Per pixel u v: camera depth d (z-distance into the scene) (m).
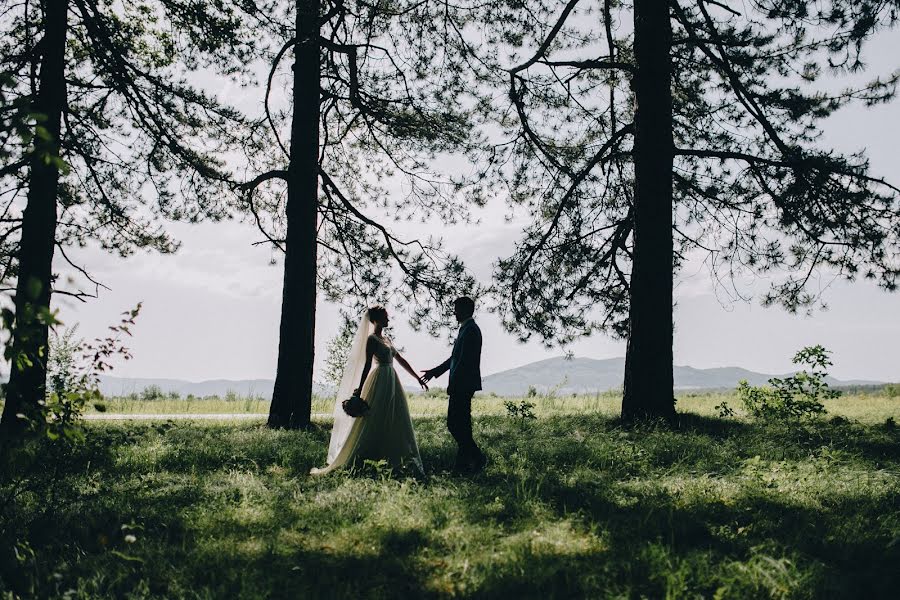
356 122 16.59
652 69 13.05
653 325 12.49
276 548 4.55
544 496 5.89
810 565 3.94
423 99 15.11
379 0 13.84
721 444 9.16
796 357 12.98
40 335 3.05
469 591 3.77
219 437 10.67
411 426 8.02
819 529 4.77
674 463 7.43
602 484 6.36
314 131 14.59
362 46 14.45
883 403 18.23
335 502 5.79
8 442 3.97
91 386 4.16
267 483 6.87
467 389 7.84
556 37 15.14
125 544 4.59
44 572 4.05
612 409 16.56
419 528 4.94
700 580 3.77
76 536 4.97
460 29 14.65
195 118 14.38
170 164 14.69
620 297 15.76
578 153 16.08
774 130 13.19
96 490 6.19
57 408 3.98
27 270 11.55
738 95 13.09
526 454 8.36
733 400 19.34
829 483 6.19
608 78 15.56
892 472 6.96
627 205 15.64
